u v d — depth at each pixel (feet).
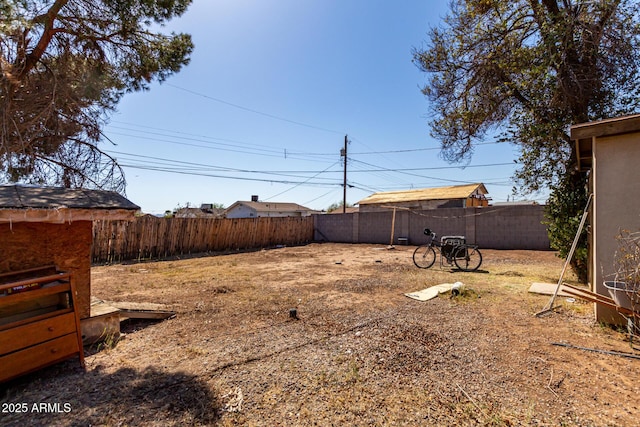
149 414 6.20
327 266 26.43
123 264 28.14
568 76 18.11
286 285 18.71
